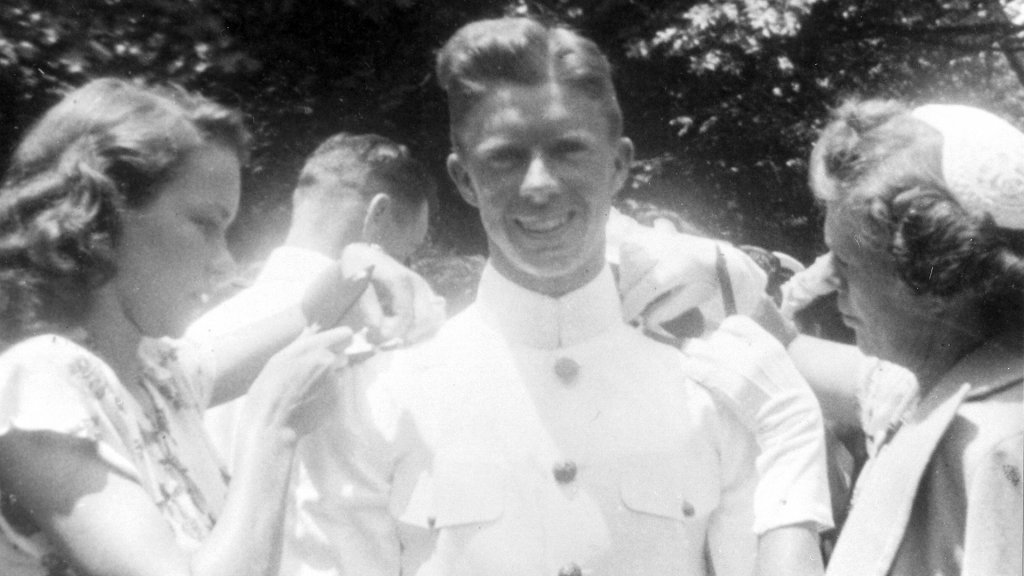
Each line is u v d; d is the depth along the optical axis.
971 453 1.78
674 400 2.10
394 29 8.18
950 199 1.80
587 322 2.15
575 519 2.02
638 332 2.20
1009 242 1.81
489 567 2.01
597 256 2.18
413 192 3.55
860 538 1.87
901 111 1.93
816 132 10.54
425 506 2.04
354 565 2.02
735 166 10.59
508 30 2.03
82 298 1.85
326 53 8.11
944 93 13.98
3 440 1.72
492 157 2.01
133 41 7.44
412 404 2.09
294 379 1.94
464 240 8.17
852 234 1.88
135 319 1.91
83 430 1.72
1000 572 1.70
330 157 3.48
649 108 10.20
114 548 1.69
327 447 2.05
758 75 10.27
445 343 2.18
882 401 2.39
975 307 1.85
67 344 1.80
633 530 2.02
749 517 2.07
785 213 10.70
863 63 11.70
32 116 7.14
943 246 1.78
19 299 1.83
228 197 1.94
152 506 1.75
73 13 7.42
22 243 1.82
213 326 2.98
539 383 2.11
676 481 2.05
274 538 1.80
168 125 1.86
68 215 1.80
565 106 2.00
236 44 7.72
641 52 9.33
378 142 3.50
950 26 12.27
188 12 7.56
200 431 2.11
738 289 2.34
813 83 11.02
